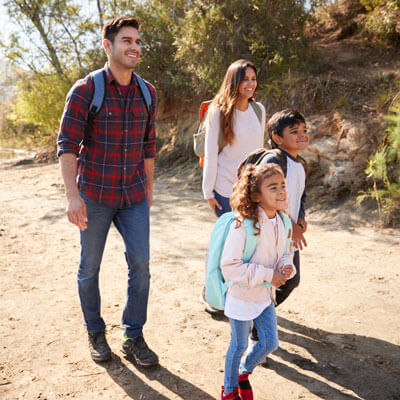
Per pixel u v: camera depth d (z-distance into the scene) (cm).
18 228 629
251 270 216
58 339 317
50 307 371
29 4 1338
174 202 769
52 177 1062
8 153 1616
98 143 269
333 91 740
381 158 565
